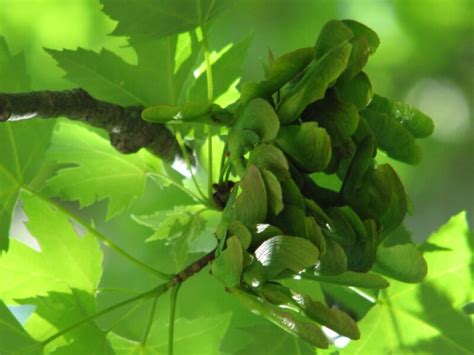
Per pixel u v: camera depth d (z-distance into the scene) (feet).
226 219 4.40
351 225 4.38
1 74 4.75
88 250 4.71
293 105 4.38
